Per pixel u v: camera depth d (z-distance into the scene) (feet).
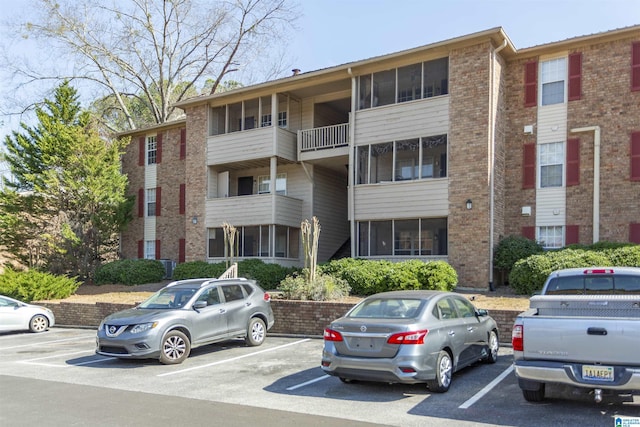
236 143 78.43
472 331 29.22
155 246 95.71
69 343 45.85
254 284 42.45
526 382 21.86
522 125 63.26
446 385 25.59
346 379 27.32
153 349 33.37
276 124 75.72
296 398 24.81
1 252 89.66
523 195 62.54
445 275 50.57
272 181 74.43
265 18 119.55
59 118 88.38
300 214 78.48
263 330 41.65
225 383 28.27
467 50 60.85
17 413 22.53
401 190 63.98
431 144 62.85
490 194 58.34
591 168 58.90
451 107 61.46
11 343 46.80
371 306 27.81
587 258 47.34
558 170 61.05
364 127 67.67
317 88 75.66
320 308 45.21
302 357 35.73
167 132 96.27
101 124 111.14
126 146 100.58
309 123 78.89
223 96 80.28
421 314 25.75
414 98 65.00
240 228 78.13
